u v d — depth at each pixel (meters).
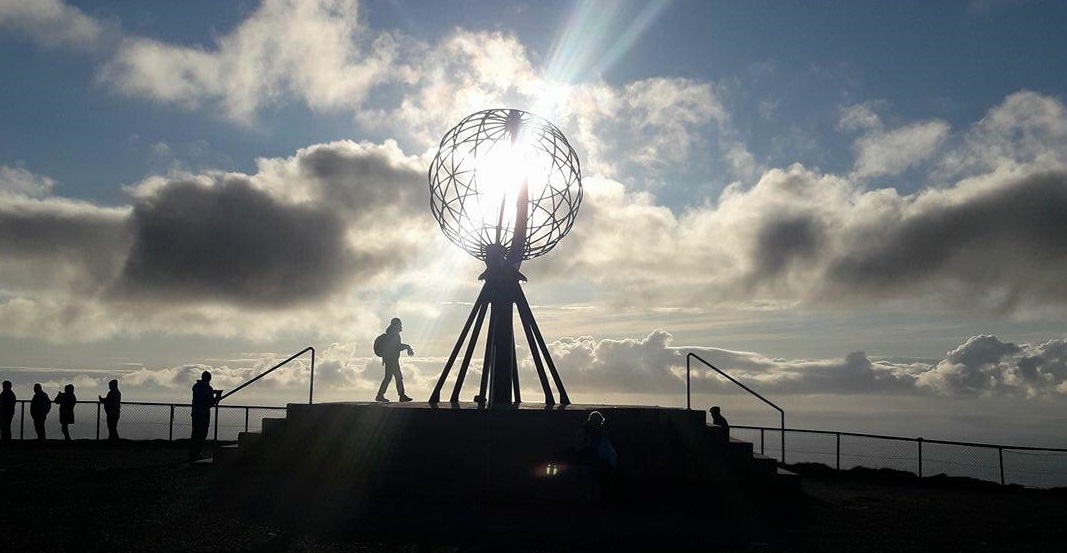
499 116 24.33
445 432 18.91
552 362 24.25
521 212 24.34
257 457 20.25
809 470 25.09
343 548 12.46
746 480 19.23
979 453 24.14
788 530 14.73
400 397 24.64
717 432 19.52
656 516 15.79
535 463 18.55
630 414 19.52
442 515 15.44
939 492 21.70
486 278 24.42
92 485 18.03
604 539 13.60
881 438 24.58
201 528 13.61
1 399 28.38
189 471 20.55
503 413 18.89
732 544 13.39
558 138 24.52
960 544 13.88
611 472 17.11
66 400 28.72
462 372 24.23
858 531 14.84
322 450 19.77
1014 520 16.72
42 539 12.53
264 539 12.92
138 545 12.27
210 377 23.02
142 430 30.12
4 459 23.72
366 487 18.25
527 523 14.79
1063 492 22.34
